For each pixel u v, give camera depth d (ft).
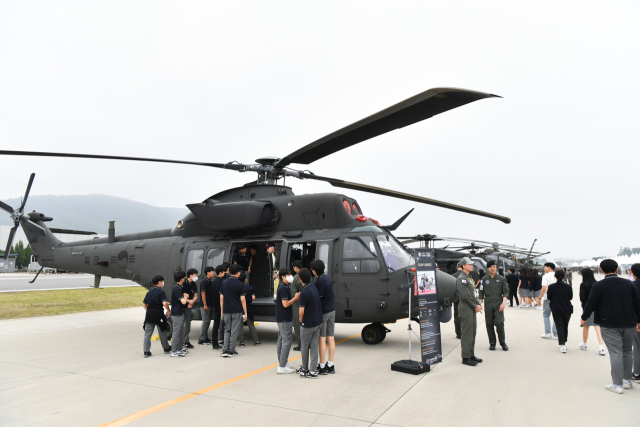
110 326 39.40
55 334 34.68
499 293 28.40
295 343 29.76
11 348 28.53
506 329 38.37
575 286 116.16
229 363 23.80
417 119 19.35
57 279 147.64
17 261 300.81
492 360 24.81
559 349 28.32
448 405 16.24
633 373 20.12
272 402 16.56
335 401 16.69
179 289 26.71
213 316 30.35
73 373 21.49
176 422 14.40
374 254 28.07
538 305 59.31
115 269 40.04
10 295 70.64
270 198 33.12
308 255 33.17
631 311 18.07
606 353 26.94
